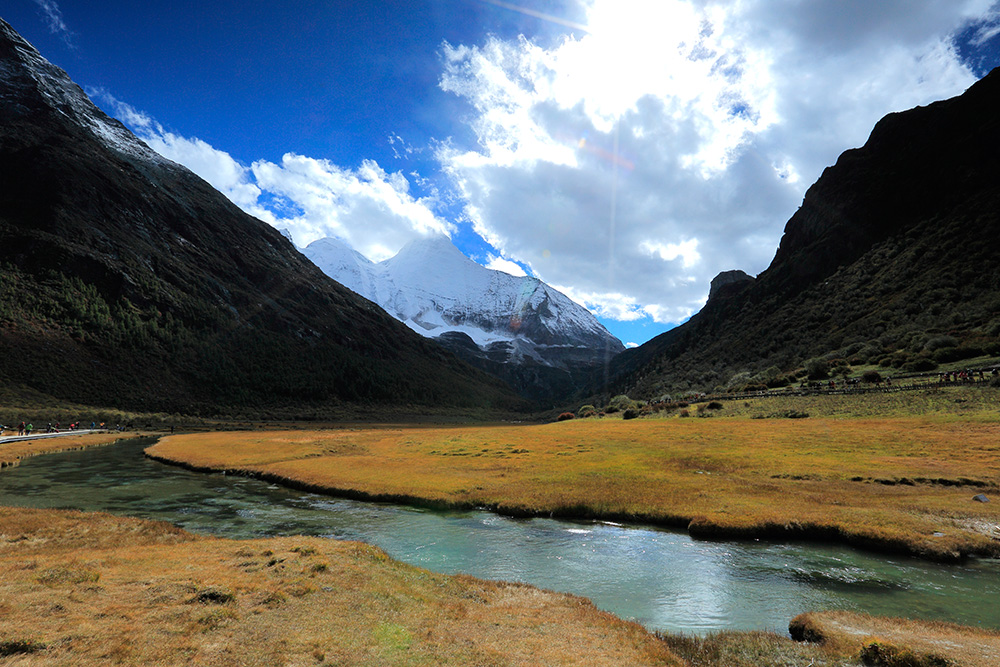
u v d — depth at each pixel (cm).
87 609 1129
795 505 2809
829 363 9019
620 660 1112
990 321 8056
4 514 2466
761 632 1380
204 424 13038
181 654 939
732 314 18675
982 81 14575
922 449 3978
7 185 19000
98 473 4684
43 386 12075
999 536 2217
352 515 3078
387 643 1112
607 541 2478
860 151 18200
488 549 2348
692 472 3875
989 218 11150
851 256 15325
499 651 1118
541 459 4775
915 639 1242
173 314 18888
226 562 1681
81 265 17088
